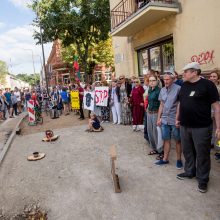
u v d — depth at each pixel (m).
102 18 20.19
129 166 5.80
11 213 4.51
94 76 31.05
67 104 15.50
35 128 11.91
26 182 5.60
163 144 5.89
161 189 4.60
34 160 6.98
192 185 4.60
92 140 8.27
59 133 9.94
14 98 17.27
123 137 8.20
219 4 7.32
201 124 4.20
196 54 8.38
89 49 26.95
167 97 5.23
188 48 8.71
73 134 9.42
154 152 6.35
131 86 9.91
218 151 5.89
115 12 13.07
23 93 23.59
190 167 4.79
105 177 5.37
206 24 7.85
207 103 4.19
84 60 22.08
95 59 28.02
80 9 19.98
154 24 10.43
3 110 16.19
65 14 19.80
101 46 27.83
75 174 5.70
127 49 12.94
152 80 5.81
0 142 9.88
